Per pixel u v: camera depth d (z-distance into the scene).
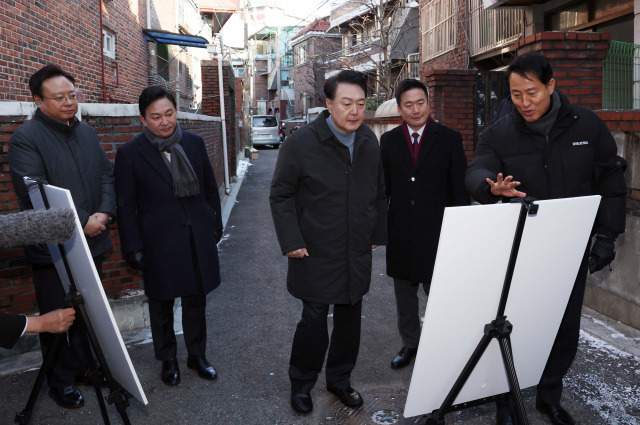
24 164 2.98
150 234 3.40
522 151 2.70
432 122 3.52
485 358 2.35
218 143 11.55
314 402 3.27
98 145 3.38
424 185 3.48
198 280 3.54
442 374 2.27
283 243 2.93
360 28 29.64
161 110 3.28
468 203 3.53
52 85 3.03
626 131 3.90
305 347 3.06
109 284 4.40
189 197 3.48
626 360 3.58
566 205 2.16
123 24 11.34
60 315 2.01
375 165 3.03
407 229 3.51
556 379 2.84
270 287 5.63
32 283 3.92
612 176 2.62
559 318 2.48
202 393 3.41
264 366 3.79
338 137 2.91
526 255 2.18
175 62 17.33
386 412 3.13
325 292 2.98
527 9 10.53
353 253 2.99
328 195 2.93
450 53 14.42
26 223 1.64
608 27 8.95
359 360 3.84
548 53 4.77
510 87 2.56
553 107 2.55
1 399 3.35
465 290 2.11
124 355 2.26
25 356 3.90
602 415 2.98
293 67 48.97
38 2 7.15
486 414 3.06
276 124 33.41
